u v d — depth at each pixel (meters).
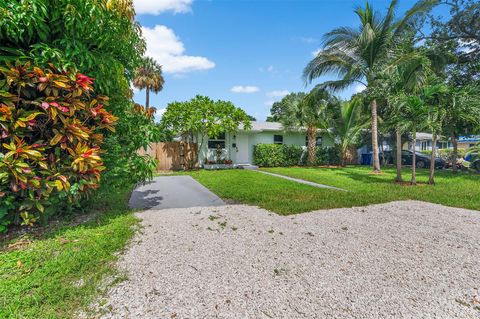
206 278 2.27
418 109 7.30
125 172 4.28
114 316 1.76
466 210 4.74
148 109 4.90
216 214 4.39
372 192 6.54
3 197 2.87
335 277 2.30
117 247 2.86
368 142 17.58
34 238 3.06
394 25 10.26
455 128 10.16
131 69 4.84
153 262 2.55
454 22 12.61
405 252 2.85
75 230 3.33
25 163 2.82
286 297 2.00
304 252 2.83
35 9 2.82
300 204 5.02
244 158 16.05
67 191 3.16
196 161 13.94
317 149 16.05
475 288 2.15
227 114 12.62
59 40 3.26
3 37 2.98
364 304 1.92
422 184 7.90
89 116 3.47
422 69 7.93
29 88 3.01
